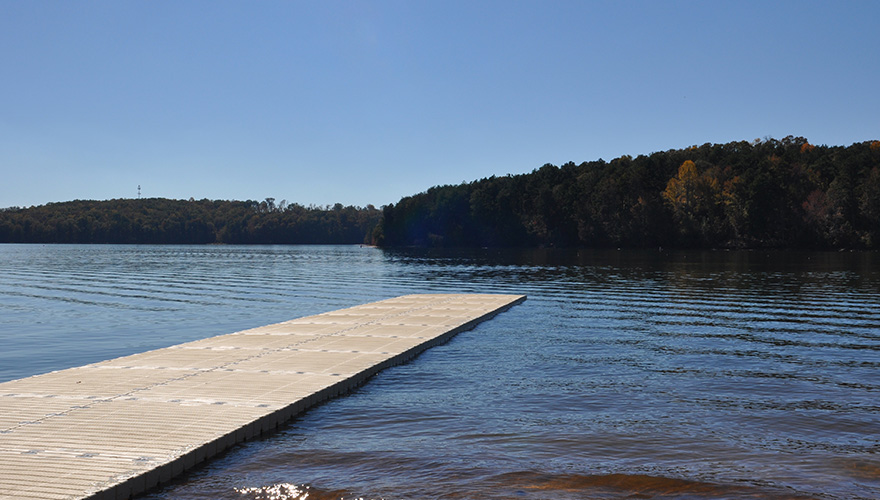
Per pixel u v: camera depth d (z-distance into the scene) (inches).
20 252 5093.5
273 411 376.8
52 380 451.2
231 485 291.9
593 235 4645.7
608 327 784.9
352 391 463.8
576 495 278.1
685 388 466.6
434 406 422.3
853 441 344.8
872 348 629.0
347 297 1266.0
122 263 2962.6
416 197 6102.4
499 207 5211.6
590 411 407.5
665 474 300.5
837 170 4200.3
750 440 347.9
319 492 283.9
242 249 6446.9
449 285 1534.2
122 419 358.3
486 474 302.2
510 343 671.1
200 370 489.7
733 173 4414.4
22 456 300.0
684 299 1113.4
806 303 1030.4
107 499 265.1
